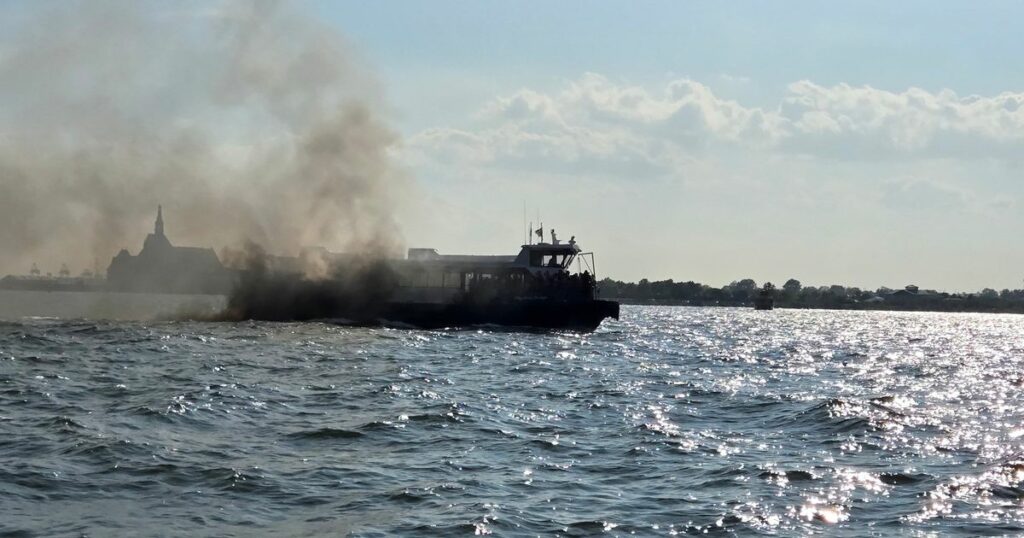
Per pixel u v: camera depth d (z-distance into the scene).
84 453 30.08
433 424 37.91
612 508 25.95
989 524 24.84
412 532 23.28
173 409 38.50
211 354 63.97
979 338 152.25
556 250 98.31
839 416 42.53
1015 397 53.91
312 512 25.05
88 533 22.69
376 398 45.00
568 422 40.06
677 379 60.62
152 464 29.06
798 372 71.50
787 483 29.17
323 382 50.66
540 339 89.94
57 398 41.62
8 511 24.16
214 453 31.22
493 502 26.08
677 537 23.61
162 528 23.30
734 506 26.30
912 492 28.17
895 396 52.75
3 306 119.19
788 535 23.83
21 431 33.47
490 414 41.00
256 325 92.56
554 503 26.30
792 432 38.97
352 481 28.27
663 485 28.73
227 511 24.89
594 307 96.75
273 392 45.75
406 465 30.62
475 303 96.12
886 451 34.81
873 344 122.19
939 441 36.94
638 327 149.62
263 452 31.83
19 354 59.44
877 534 23.97
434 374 56.66
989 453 34.41
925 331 183.62
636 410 44.41
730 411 45.34
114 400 41.56
